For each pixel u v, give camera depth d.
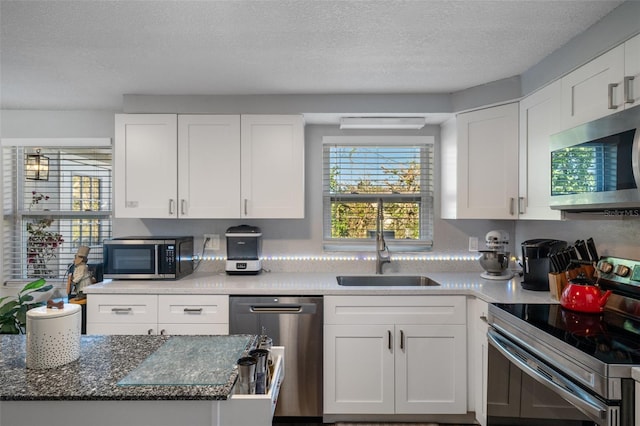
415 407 2.36
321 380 2.37
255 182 2.71
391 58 2.09
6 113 3.09
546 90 2.08
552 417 1.43
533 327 1.56
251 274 2.86
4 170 3.17
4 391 1.00
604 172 1.52
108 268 2.58
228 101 2.71
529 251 2.27
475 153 2.57
